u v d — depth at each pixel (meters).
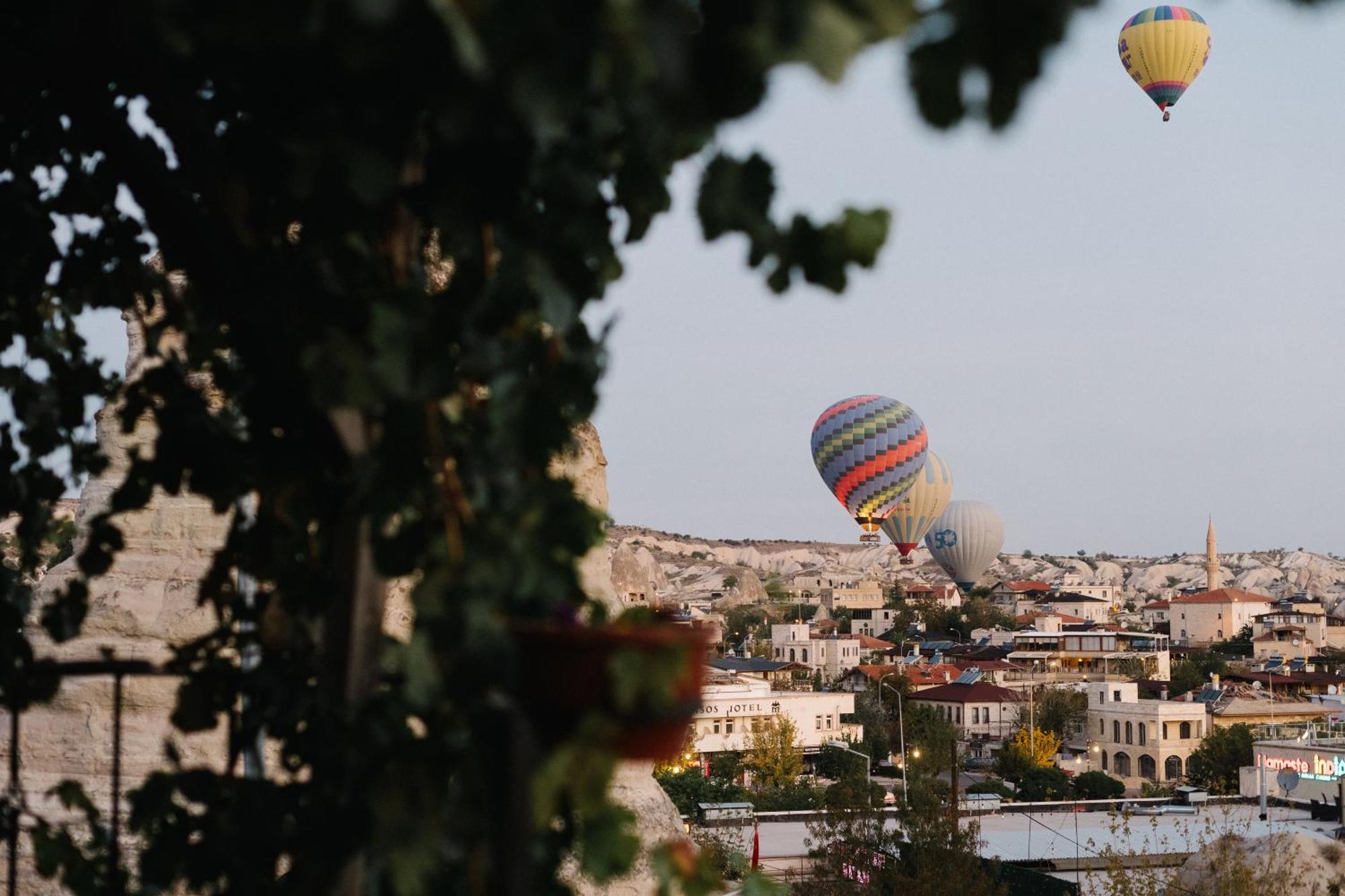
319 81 2.79
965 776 107.25
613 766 2.42
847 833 41.12
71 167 3.94
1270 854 30.48
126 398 3.71
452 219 2.72
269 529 3.63
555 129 2.27
